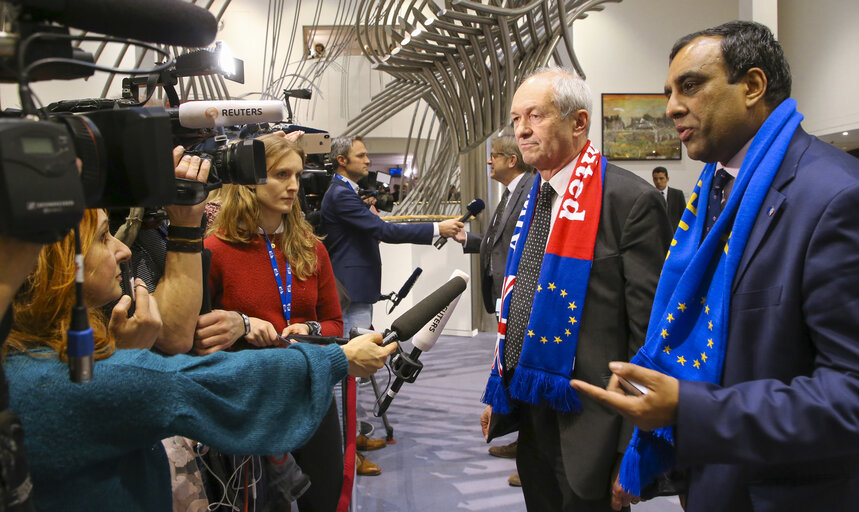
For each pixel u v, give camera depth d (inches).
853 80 266.1
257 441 38.9
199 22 33.7
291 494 72.7
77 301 29.4
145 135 31.8
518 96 75.9
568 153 75.0
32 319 35.4
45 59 27.6
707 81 48.4
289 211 77.9
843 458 42.1
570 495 71.8
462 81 155.6
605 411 68.2
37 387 32.6
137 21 31.0
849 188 40.6
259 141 53.0
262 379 40.6
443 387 188.4
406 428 154.9
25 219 24.0
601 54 326.0
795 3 303.3
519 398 71.6
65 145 25.5
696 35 50.2
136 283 50.6
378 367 51.7
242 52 288.4
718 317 47.2
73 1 29.0
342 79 304.3
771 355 43.7
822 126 287.1
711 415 39.6
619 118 327.0
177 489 54.0
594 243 71.2
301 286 79.8
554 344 70.4
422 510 111.0
